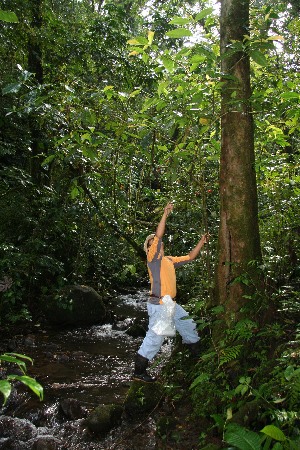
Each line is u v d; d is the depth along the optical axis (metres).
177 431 3.23
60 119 4.75
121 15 7.68
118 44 7.43
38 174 7.47
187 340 3.89
